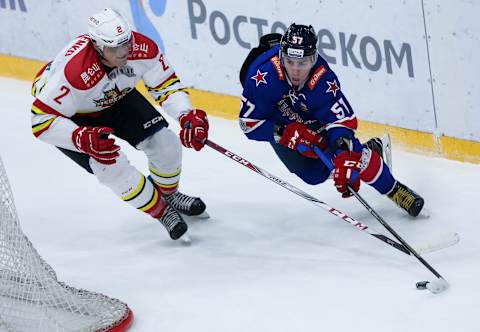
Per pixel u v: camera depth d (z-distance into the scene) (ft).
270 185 68.13
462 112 69.26
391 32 71.00
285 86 54.39
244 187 68.13
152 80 56.24
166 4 83.92
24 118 86.22
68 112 53.67
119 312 47.09
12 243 46.19
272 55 54.70
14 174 73.72
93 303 47.73
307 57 50.96
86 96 53.52
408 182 66.90
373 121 74.64
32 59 95.40
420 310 45.96
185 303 49.39
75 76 52.42
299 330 45.21
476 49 66.90
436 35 68.64
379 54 72.38
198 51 83.35
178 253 56.65
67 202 67.36
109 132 51.72
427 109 71.10
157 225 61.77
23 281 46.16
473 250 53.26
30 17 94.02
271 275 52.16
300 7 75.77
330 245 56.13
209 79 83.51
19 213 65.72
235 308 48.19
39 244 59.77
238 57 80.74
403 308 46.37
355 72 74.38
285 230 59.36
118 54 51.49
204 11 81.61
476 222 57.72
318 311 46.96
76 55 52.80
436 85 69.97
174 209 58.03
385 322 45.09
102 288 52.01
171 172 59.11
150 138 57.72
